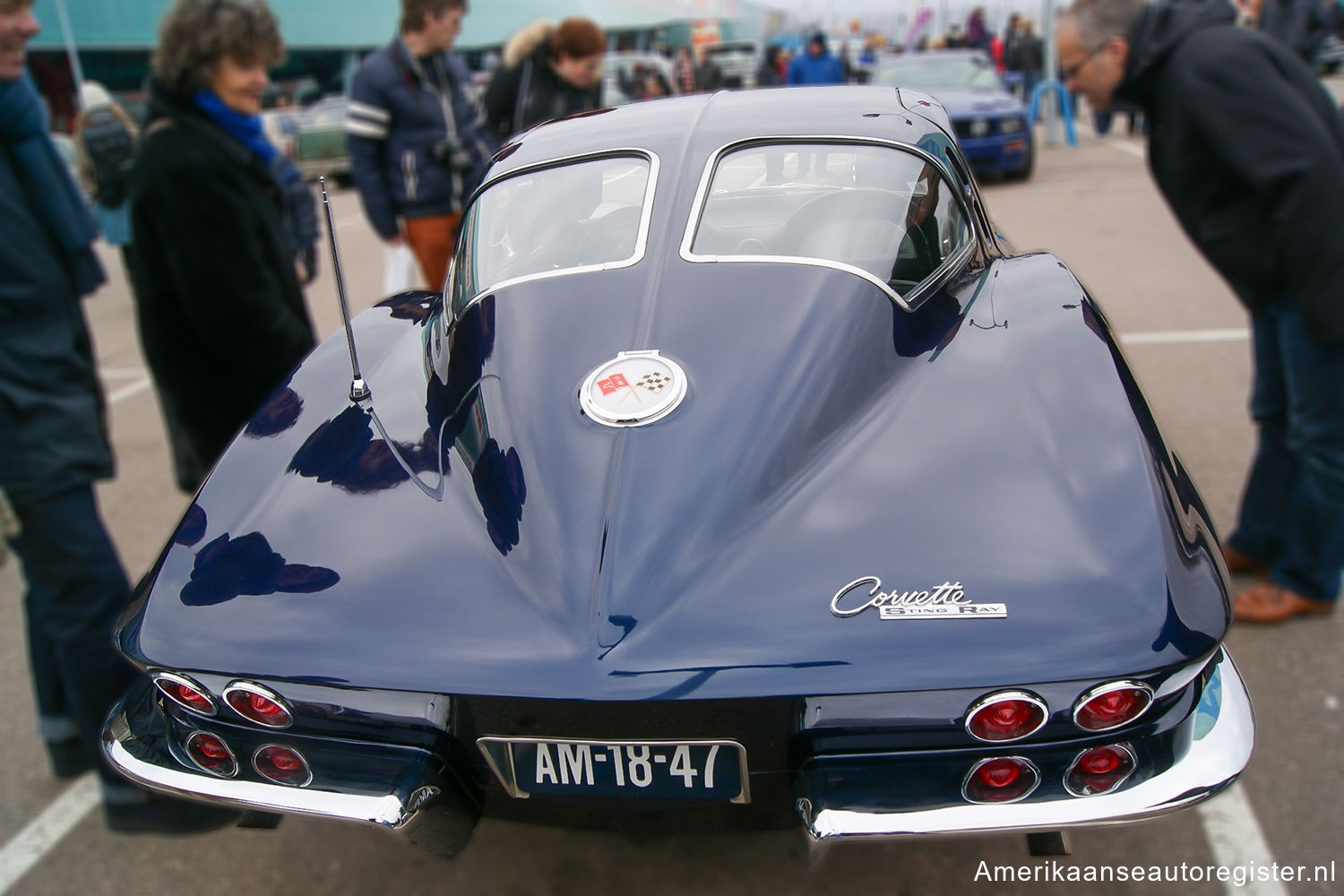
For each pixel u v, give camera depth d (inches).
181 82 97.7
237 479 73.4
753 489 64.1
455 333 84.2
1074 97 672.4
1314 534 104.3
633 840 86.8
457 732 60.4
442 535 64.7
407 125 186.2
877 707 56.1
